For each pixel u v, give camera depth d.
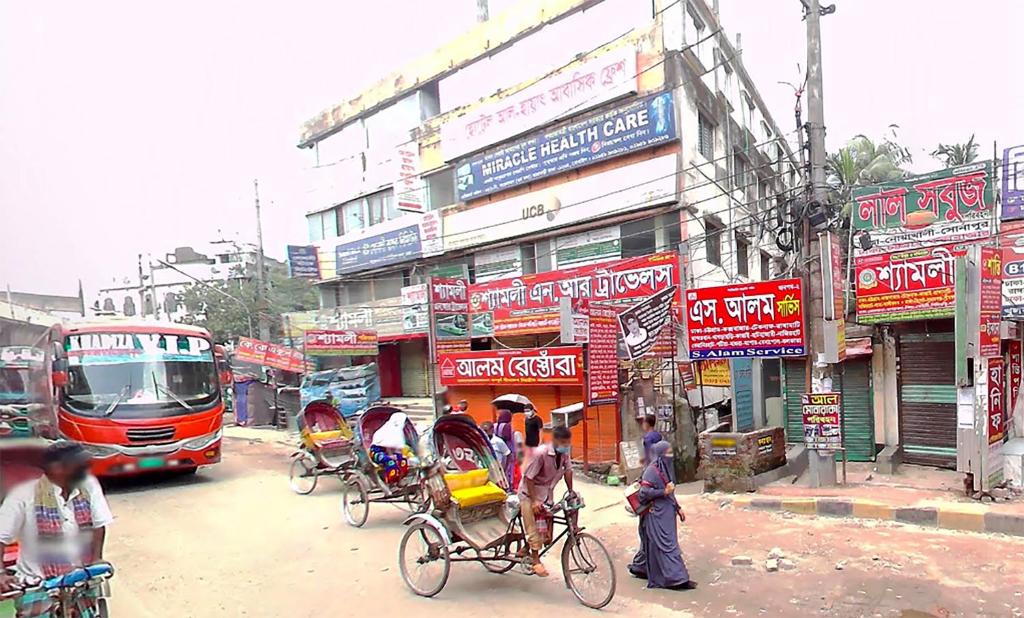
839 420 9.55
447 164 22.64
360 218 26.98
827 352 9.65
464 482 6.50
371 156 26.11
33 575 4.09
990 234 11.91
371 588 6.48
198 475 13.36
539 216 19.27
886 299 11.21
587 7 18.59
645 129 16.55
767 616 5.41
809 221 9.94
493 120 20.73
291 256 27.56
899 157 24.61
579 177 18.44
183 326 12.88
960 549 6.71
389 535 8.45
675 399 11.85
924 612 5.31
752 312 10.33
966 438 8.35
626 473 11.07
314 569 7.18
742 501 9.06
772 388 15.56
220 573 7.14
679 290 13.98
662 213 16.70
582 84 18.17
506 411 10.20
